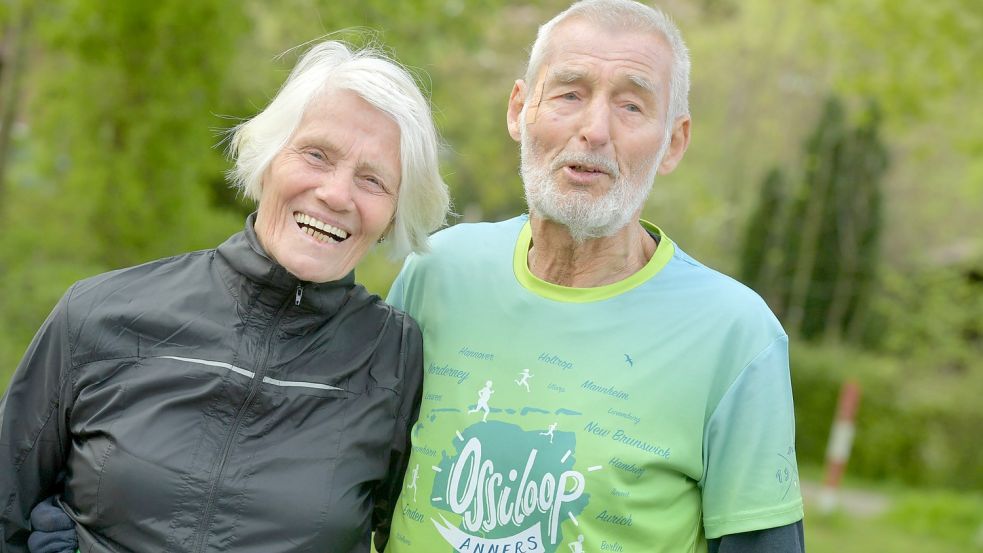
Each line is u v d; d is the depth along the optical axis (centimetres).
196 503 204
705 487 216
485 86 1703
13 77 826
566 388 218
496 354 226
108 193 803
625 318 222
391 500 235
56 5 785
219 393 210
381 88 220
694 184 1694
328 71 223
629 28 222
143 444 206
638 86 220
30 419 218
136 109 797
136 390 211
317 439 213
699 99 1756
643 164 222
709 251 1892
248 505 205
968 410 1491
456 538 216
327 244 219
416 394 232
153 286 221
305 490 208
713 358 215
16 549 223
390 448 225
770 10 1527
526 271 233
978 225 1817
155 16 763
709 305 220
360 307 229
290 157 220
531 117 227
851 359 1576
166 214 834
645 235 240
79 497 212
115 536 208
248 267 217
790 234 1936
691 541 218
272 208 221
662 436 212
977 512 1004
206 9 775
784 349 217
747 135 1777
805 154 1872
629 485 210
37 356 218
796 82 1752
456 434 221
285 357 216
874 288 1908
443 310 238
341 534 210
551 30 229
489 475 216
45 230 818
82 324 215
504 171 1714
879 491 1364
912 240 1964
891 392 1514
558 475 211
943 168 1759
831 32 1025
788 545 209
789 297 1942
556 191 221
